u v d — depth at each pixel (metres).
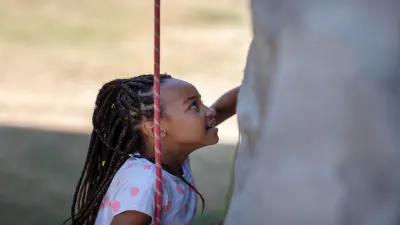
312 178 1.76
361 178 1.71
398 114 1.67
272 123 1.85
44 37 19.25
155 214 3.05
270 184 1.83
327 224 1.74
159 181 2.94
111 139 3.31
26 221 8.09
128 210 3.07
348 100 1.70
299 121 1.78
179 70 16.92
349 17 1.69
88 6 22.33
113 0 22.91
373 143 1.68
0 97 14.23
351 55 1.68
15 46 18.28
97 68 16.77
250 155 2.10
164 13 21.92
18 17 20.94
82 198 3.53
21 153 10.61
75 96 14.53
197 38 19.58
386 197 1.70
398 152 1.67
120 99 3.29
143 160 3.23
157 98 2.82
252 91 2.12
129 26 20.58
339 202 1.72
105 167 3.40
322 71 1.73
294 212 1.78
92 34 19.72
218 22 21.19
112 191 3.19
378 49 1.66
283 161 1.81
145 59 17.75
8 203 8.60
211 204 8.43
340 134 1.72
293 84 1.79
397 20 1.66
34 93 14.64
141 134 3.28
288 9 1.82
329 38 1.70
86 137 11.57
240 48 18.72
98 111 3.38
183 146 3.29
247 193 1.94
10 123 12.28
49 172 9.77
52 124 12.32
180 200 3.26
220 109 3.86
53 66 16.73
